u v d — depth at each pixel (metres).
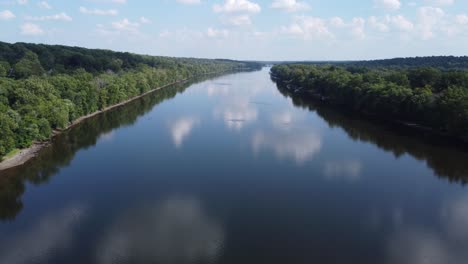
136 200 58.56
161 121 116.19
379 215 54.16
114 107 140.50
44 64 169.12
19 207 56.19
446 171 72.31
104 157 79.56
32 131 82.19
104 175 69.12
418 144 91.19
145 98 168.12
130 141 91.94
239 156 80.31
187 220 52.19
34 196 60.00
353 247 45.81
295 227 50.34
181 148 86.19
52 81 116.31
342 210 55.56
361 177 68.88
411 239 47.81
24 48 178.38
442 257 44.06
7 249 45.06
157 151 83.81
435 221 52.59
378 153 83.56
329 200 58.94
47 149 84.50
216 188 63.31
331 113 133.75
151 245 46.00
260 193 61.38
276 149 85.88
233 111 135.62
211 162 76.38
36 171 71.06
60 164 74.94
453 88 109.06
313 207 56.44
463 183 66.25
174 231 49.22
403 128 108.94
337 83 159.88
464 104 92.88
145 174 69.56
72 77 134.50
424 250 45.41
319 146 88.75
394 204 57.78
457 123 92.81
